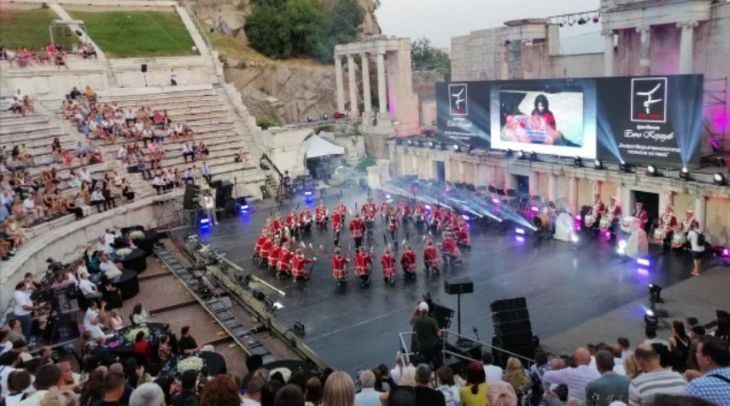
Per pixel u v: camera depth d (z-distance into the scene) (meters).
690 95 30.55
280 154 52.50
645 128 32.94
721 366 7.16
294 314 25.39
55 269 25.66
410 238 35.25
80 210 35.06
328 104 71.94
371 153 58.59
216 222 41.50
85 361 15.77
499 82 41.56
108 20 63.75
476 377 9.98
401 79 58.31
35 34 56.81
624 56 40.38
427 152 49.19
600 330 21.50
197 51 63.12
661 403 4.70
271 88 69.50
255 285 28.75
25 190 33.91
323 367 20.75
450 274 28.89
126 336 19.91
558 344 20.67
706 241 28.86
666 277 26.27
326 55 75.56
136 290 28.92
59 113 46.53
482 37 53.75
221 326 25.19
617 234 32.28
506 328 18.89
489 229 36.41
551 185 38.38
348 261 30.89
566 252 30.86
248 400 9.28
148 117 49.91
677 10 34.53
